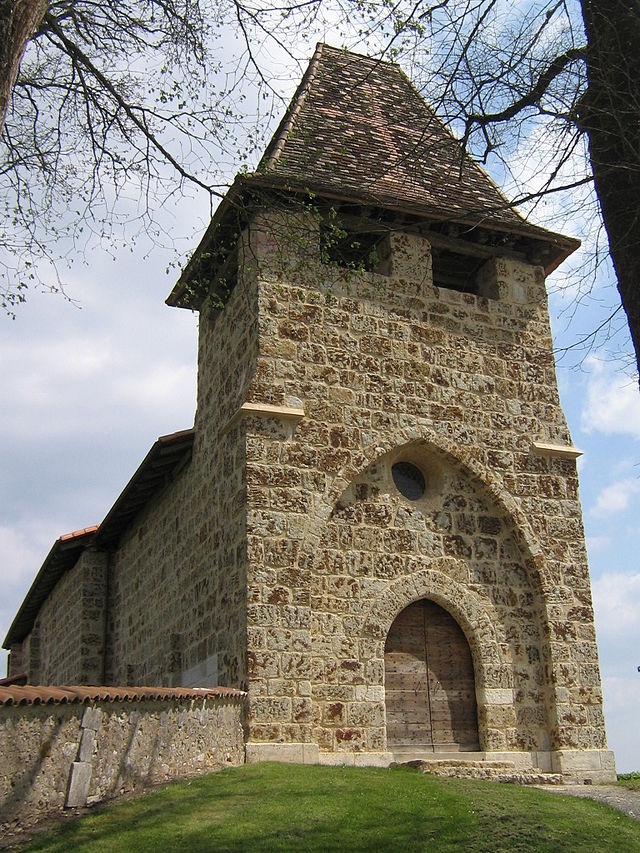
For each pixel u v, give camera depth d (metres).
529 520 14.50
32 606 28.70
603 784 12.91
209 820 8.36
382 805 9.20
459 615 13.73
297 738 11.81
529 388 15.32
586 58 7.01
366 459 13.57
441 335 14.86
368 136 16.00
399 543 13.64
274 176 13.07
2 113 6.36
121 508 19.64
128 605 20.45
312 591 12.65
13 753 7.61
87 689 8.79
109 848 7.44
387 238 15.11
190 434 16.11
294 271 13.77
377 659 12.85
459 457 14.30
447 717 13.30
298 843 7.94
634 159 6.60
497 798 9.90
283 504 12.81
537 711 13.70
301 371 13.59
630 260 6.54
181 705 10.09
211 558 14.12
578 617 14.26
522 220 16.31
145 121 9.88
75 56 9.62
